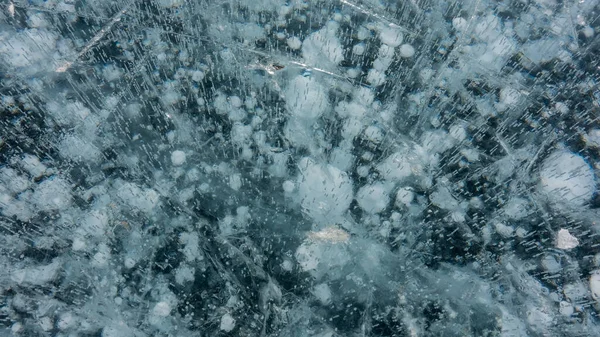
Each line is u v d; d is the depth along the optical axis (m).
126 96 0.68
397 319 0.54
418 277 0.56
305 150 0.64
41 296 0.53
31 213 0.58
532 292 0.56
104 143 0.64
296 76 0.70
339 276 0.56
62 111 0.66
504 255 0.58
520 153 0.65
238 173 0.62
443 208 0.60
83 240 0.56
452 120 0.68
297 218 0.59
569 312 0.55
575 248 0.58
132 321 0.52
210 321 0.53
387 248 0.57
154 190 0.60
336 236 0.58
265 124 0.66
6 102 0.66
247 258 0.56
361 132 0.66
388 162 0.63
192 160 0.63
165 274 0.55
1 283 0.54
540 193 0.62
